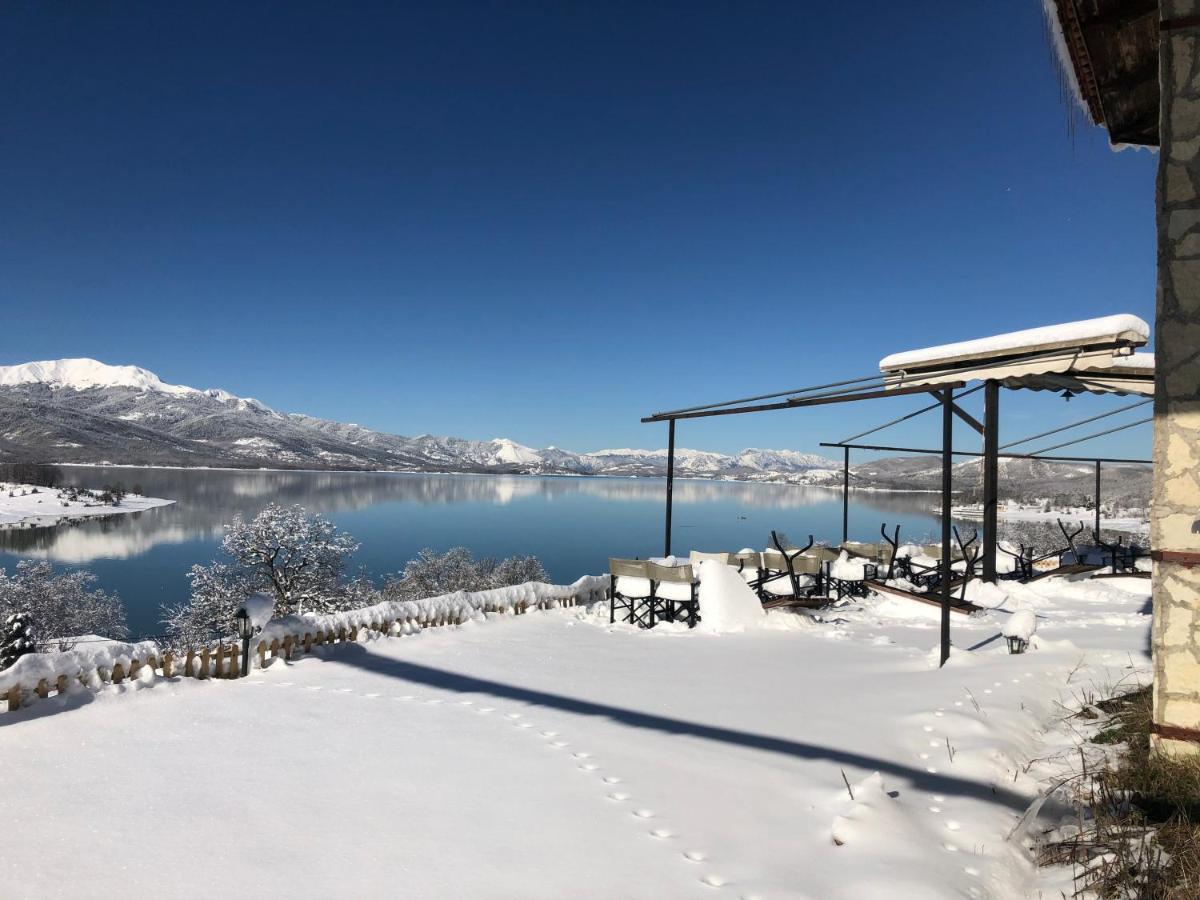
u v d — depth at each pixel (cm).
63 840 266
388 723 425
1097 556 1363
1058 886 259
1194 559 357
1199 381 360
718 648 685
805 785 338
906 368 1009
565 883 242
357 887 236
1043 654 600
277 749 375
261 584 2836
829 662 622
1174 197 369
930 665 600
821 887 243
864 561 1114
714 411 958
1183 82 367
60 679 442
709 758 372
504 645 678
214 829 278
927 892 235
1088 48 422
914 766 367
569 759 368
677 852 268
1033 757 395
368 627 663
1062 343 822
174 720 422
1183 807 305
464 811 300
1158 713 364
